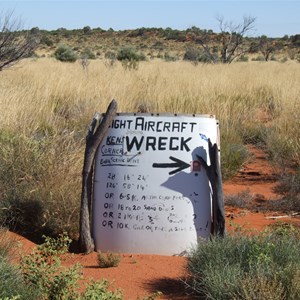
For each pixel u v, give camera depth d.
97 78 20.19
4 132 8.70
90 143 6.20
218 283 4.84
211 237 5.89
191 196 6.13
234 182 9.95
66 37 104.31
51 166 7.35
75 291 4.59
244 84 20.98
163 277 5.55
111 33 108.12
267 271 4.88
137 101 15.27
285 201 8.24
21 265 4.93
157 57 70.75
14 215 6.76
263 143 12.89
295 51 84.31
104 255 6.01
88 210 6.19
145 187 6.16
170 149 6.17
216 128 6.30
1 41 18.62
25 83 17.98
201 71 28.89
